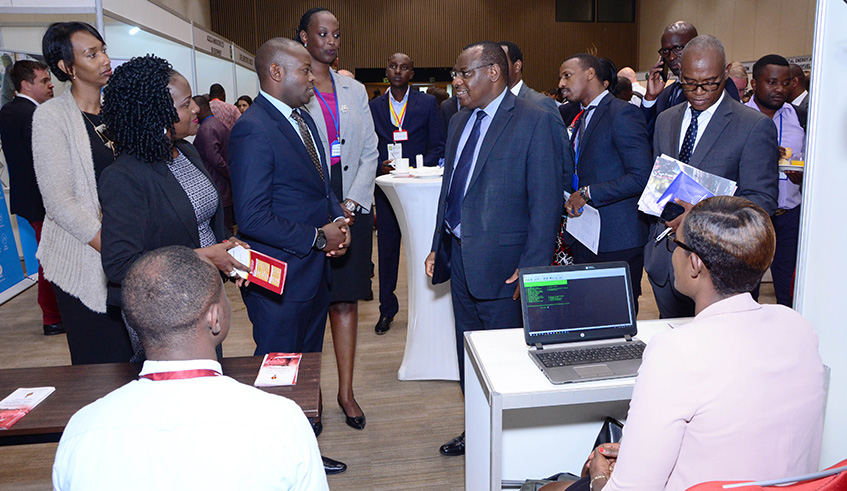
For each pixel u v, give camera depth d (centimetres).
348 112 248
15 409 142
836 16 155
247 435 85
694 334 104
